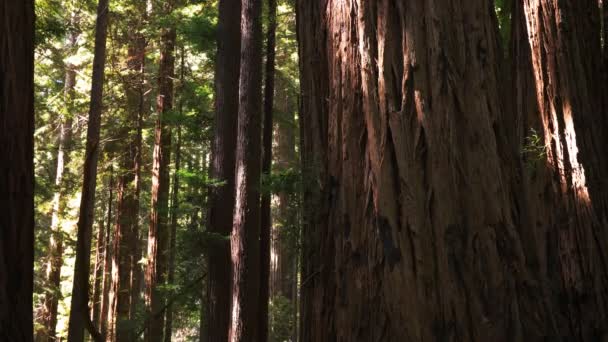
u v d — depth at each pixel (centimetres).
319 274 582
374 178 527
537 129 662
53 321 2028
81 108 1775
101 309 2225
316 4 645
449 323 483
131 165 1992
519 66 687
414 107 521
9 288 296
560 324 532
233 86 1188
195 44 1304
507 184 527
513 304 492
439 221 498
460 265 492
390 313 497
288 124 1463
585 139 655
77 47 1811
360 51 557
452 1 536
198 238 1120
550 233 618
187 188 1369
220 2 1223
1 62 307
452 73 521
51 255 1967
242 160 937
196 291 1249
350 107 561
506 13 885
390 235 509
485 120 523
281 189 821
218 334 1099
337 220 562
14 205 304
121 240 1880
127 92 1912
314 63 638
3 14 310
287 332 2012
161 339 1477
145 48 1819
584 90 672
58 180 1966
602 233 627
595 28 736
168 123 1461
